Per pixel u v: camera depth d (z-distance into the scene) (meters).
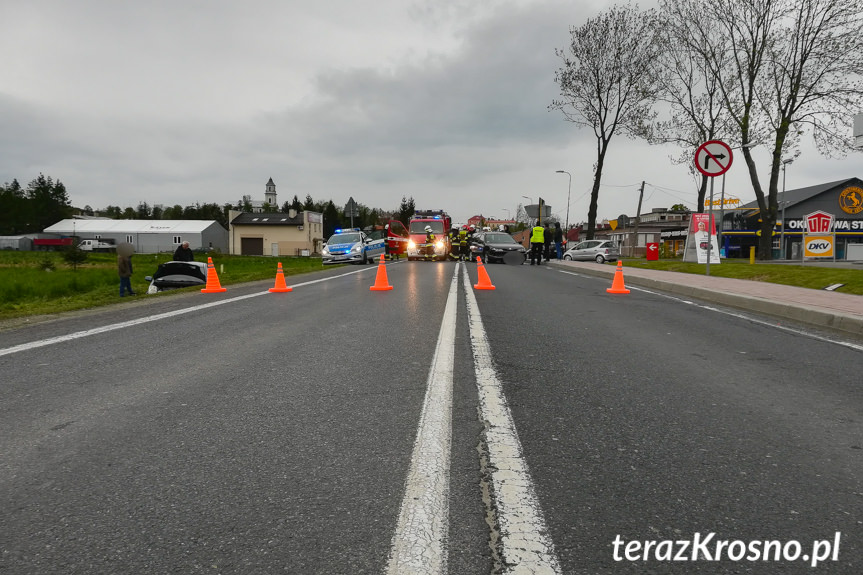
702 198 36.75
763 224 31.98
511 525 2.12
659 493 2.41
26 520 2.17
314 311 8.32
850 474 2.62
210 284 11.73
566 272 19.56
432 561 1.87
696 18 30.08
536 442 2.98
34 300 17.80
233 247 86.50
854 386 4.20
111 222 89.69
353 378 4.30
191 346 5.61
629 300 10.16
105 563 1.88
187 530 2.09
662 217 86.94
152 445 2.93
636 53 33.97
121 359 5.01
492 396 3.83
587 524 2.14
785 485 2.50
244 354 5.21
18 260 45.72
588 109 35.50
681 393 3.96
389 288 11.88
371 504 2.28
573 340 6.01
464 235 33.38
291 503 2.29
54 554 1.93
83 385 4.12
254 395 3.85
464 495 2.36
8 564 1.87
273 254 86.12
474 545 1.98
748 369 4.73
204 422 3.29
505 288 12.45
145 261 47.25
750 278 13.72
